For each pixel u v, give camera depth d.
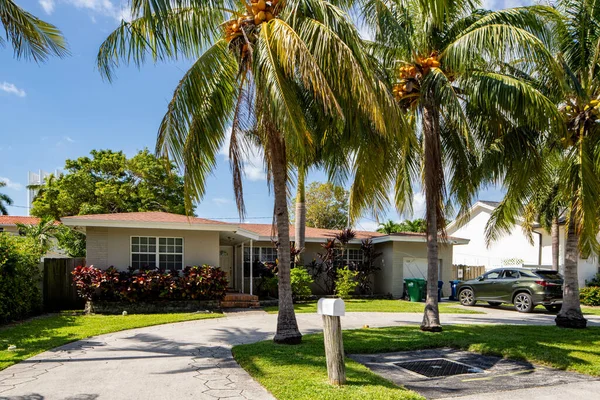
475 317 13.45
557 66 8.28
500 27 8.30
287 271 8.38
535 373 6.58
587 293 18.50
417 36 9.75
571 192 9.83
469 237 27.52
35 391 5.44
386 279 20.23
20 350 7.76
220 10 8.67
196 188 8.33
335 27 7.32
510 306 17.53
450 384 5.95
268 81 6.83
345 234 19.58
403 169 10.84
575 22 10.14
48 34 9.47
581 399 5.31
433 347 8.37
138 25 8.19
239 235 16.00
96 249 14.27
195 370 6.42
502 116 9.43
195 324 11.19
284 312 8.24
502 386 5.86
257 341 8.73
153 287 13.66
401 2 9.71
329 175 9.58
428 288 9.93
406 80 9.69
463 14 9.74
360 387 5.36
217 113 8.56
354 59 6.80
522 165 9.47
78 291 13.49
